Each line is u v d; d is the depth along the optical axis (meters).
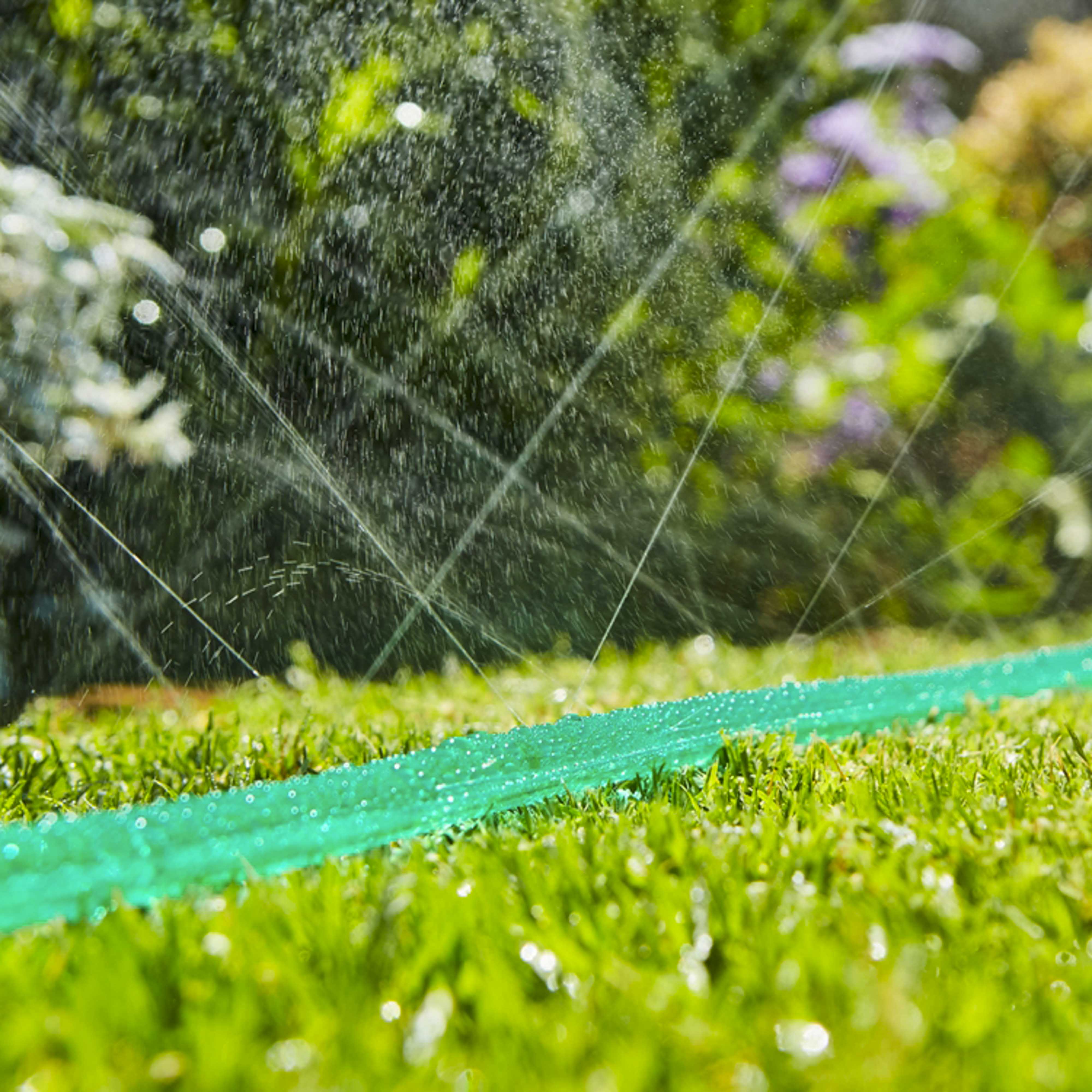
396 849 1.96
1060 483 5.36
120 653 4.18
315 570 4.60
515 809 2.23
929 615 5.46
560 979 1.37
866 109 5.30
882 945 1.44
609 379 5.18
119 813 2.02
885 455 5.42
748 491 5.36
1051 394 5.42
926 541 5.44
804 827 2.00
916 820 1.97
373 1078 1.14
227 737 2.85
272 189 4.48
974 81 6.80
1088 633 5.15
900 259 5.11
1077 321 4.99
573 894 1.64
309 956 1.45
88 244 3.56
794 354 5.35
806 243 5.30
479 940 1.46
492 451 4.97
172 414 3.90
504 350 4.98
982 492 5.40
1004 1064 1.14
